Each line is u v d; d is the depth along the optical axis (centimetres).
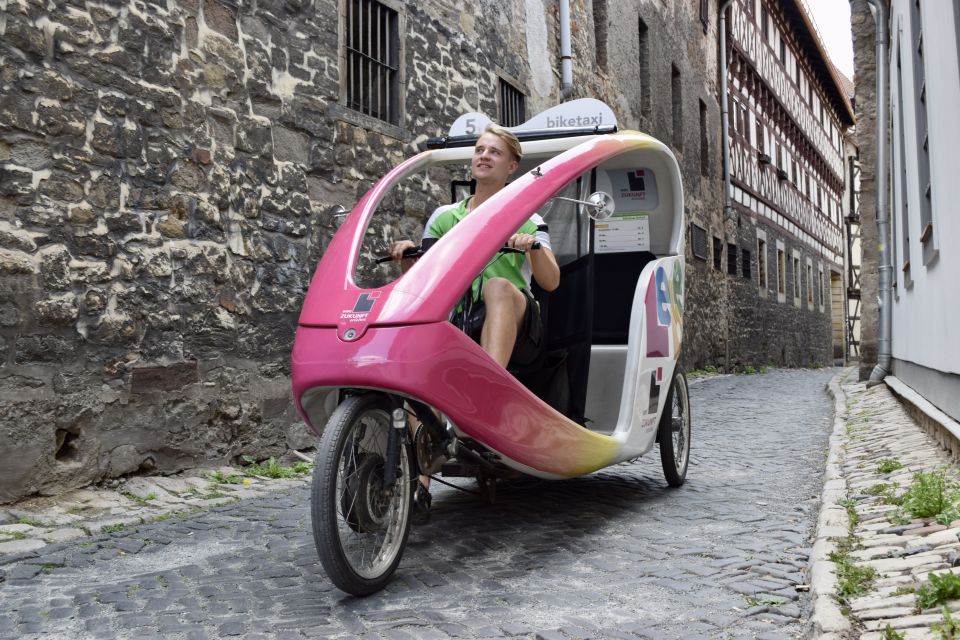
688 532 393
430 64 880
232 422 595
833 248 3925
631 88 1628
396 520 324
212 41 597
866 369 1351
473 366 319
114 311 511
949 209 538
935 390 641
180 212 561
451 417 316
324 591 313
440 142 453
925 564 291
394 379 300
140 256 530
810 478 529
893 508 387
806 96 3334
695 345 1855
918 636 228
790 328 2912
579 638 259
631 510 444
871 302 1382
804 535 379
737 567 330
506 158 389
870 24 1401
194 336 567
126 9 531
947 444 513
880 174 1152
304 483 568
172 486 521
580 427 377
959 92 480
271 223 640
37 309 466
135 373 523
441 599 301
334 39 723
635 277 496
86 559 368
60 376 478
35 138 470
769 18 2777
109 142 514
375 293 320
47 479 468
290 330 652
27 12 469
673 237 519
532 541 381
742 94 2467
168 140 556
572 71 1271
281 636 266
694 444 696
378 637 263
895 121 1051
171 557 371
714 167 2156
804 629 260
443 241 331
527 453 346
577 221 452
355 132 741
